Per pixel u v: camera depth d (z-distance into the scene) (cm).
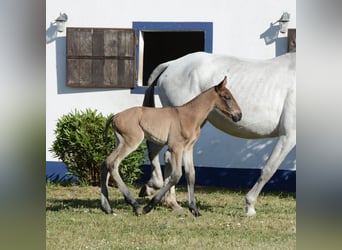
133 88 1232
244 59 947
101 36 1223
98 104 1243
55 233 792
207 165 1216
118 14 1236
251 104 911
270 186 1188
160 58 1641
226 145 1210
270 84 909
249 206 913
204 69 945
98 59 1224
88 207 964
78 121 1170
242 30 1205
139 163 1169
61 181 1230
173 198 940
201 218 885
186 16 1218
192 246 745
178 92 955
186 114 881
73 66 1228
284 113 898
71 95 1248
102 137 1155
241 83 921
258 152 1200
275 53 1195
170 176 879
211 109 884
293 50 1175
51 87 1252
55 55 1249
